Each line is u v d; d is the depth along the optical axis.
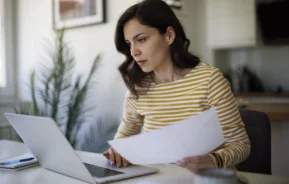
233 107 1.06
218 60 3.89
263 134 1.24
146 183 0.88
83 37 2.62
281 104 2.48
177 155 0.82
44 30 2.83
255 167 1.24
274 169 2.07
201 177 0.61
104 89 2.53
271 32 3.54
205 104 1.10
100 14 2.46
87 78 2.61
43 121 0.85
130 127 1.30
